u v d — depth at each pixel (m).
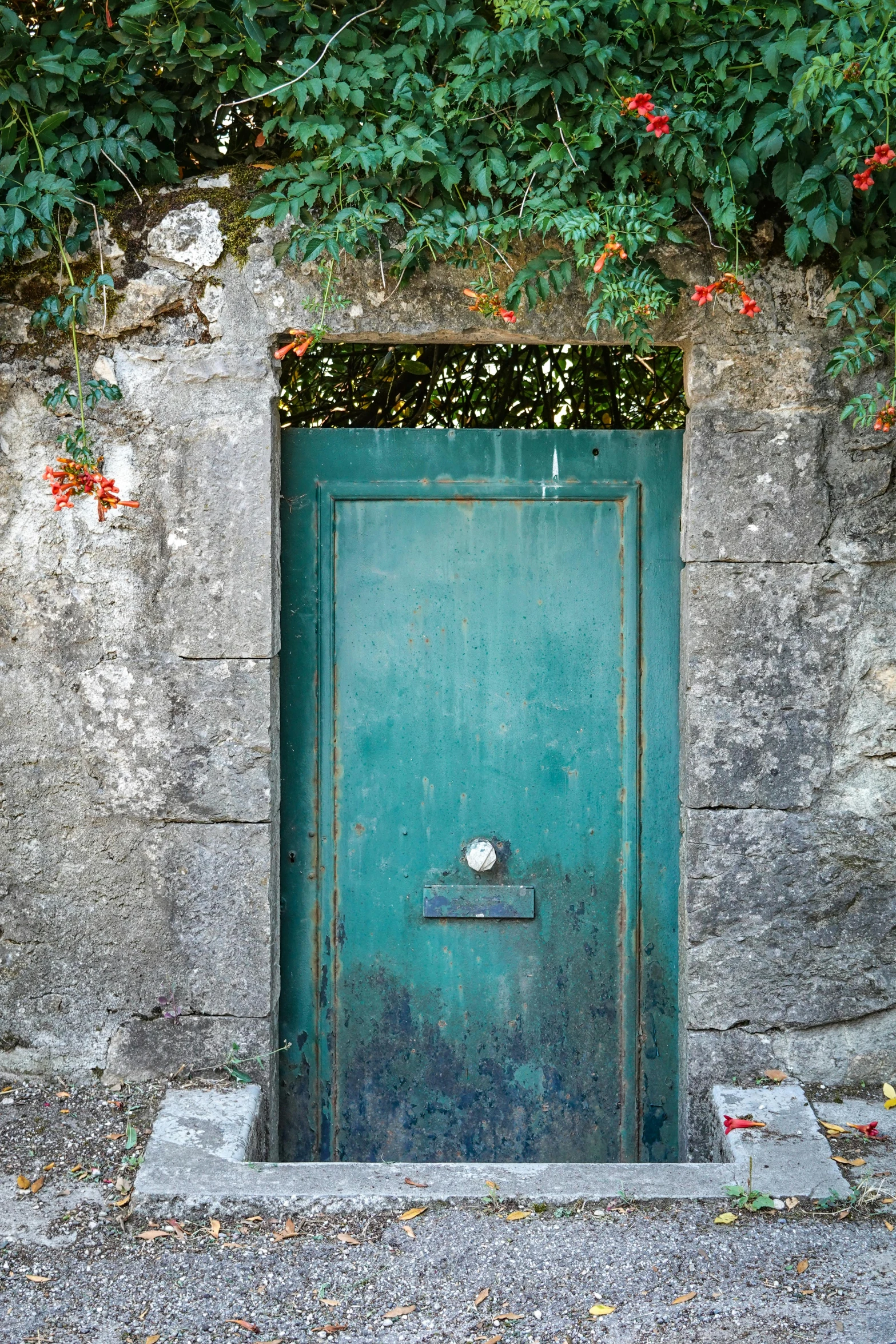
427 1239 2.50
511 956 3.31
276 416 3.14
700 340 3.03
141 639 3.06
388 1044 3.32
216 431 3.04
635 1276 2.37
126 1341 2.21
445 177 2.89
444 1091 3.33
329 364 4.26
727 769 3.09
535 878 3.30
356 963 3.30
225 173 3.05
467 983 3.31
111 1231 2.55
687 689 3.12
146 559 3.06
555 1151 3.33
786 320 3.02
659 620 3.27
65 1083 3.12
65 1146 2.86
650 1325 2.23
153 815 3.08
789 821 3.09
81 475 2.81
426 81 2.90
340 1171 2.71
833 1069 3.12
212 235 3.01
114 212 3.02
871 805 3.09
